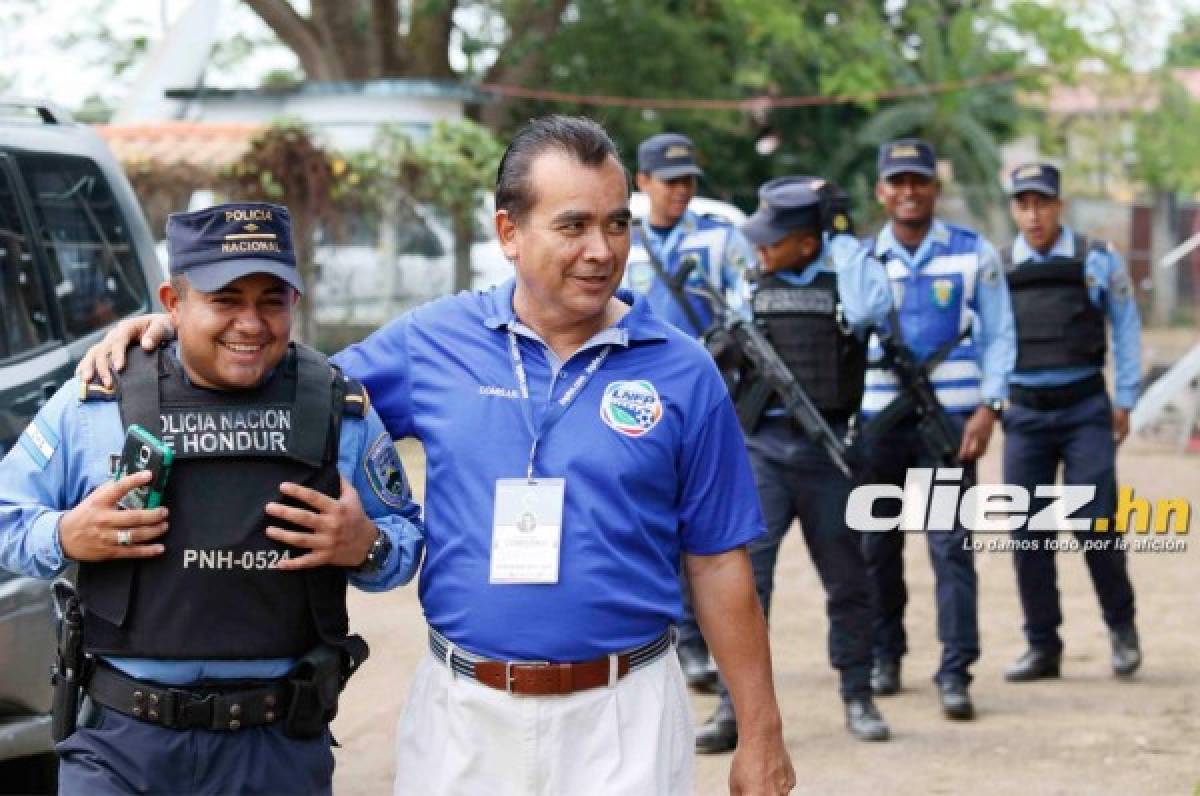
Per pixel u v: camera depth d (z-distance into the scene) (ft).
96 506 10.25
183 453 10.44
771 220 20.01
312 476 10.61
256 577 10.49
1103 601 24.20
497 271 60.08
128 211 19.63
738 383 20.33
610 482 10.68
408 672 23.80
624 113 84.07
